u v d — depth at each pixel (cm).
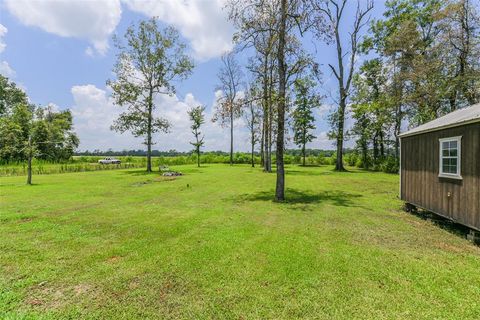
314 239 510
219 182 1477
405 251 452
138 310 278
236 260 407
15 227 575
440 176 621
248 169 2545
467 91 1501
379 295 309
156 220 650
